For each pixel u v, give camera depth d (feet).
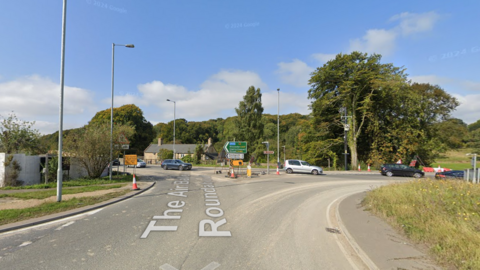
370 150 126.82
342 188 51.49
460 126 135.33
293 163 92.53
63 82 32.24
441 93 132.57
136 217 25.38
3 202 30.99
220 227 22.22
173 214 26.78
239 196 39.17
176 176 75.87
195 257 15.51
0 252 16.03
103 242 18.01
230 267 14.17
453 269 13.55
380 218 25.02
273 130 250.57
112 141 59.47
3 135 56.90
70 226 22.02
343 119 118.11
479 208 23.41
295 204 33.65
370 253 15.94
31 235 19.51
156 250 16.56
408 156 115.03
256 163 143.23
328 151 122.93
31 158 48.80
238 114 156.66
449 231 17.92
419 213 23.29
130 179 62.59
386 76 112.47
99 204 30.66
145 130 235.20
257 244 18.12
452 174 68.49
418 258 15.08
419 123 122.42
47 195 36.09
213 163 155.53
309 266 14.60
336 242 19.01
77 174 59.36
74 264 14.30
